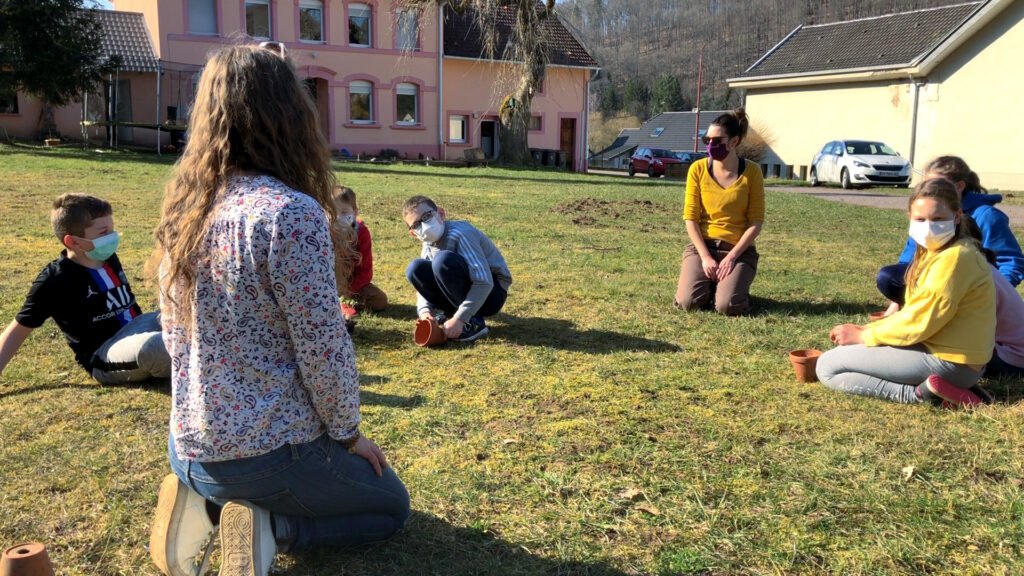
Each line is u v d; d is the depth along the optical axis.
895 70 28.19
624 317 5.80
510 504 2.94
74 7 22.33
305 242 2.01
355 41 30.86
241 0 27.95
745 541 2.70
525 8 27.89
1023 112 25.33
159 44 26.97
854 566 2.55
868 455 3.34
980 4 29.05
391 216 10.96
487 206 12.60
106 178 14.14
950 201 3.74
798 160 32.75
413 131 32.34
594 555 2.61
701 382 4.31
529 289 6.70
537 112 35.72
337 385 2.14
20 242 7.90
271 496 2.27
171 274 2.07
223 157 2.07
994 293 3.83
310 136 2.16
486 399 4.00
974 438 3.50
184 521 2.34
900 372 3.93
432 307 5.32
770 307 6.20
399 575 2.51
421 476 3.14
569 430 3.60
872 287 7.02
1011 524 2.76
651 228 10.74
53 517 2.82
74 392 4.02
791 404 3.96
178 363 2.18
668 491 3.04
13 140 25.47
